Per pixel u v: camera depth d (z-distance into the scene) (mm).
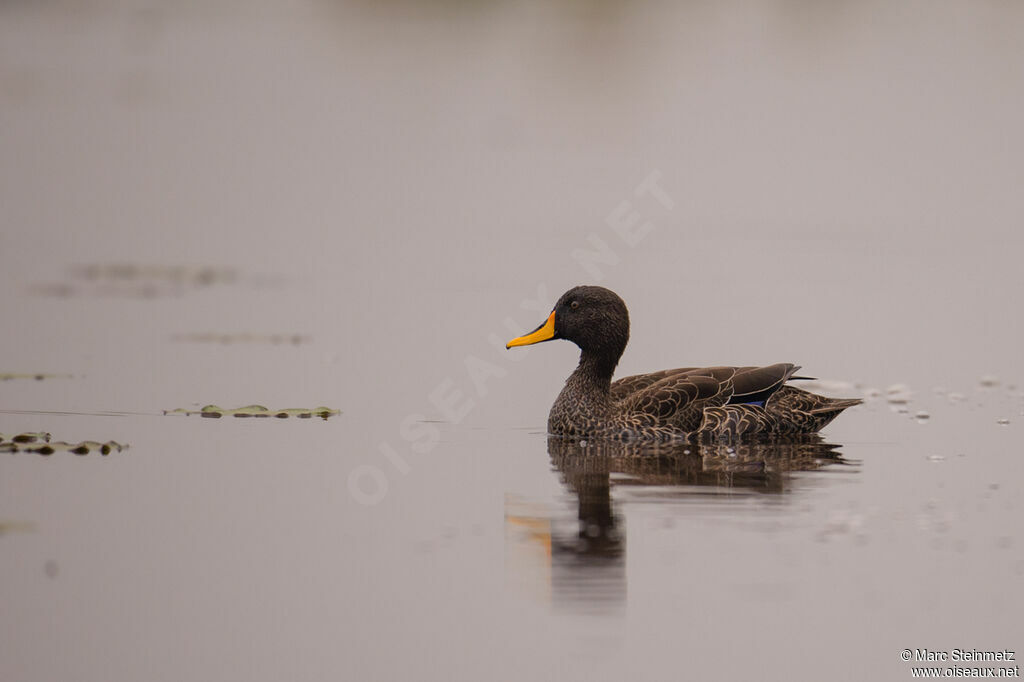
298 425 13719
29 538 10219
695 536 10055
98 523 10562
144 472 11867
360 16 57438
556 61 47656
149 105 39500
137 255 23906
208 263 23359
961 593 9062
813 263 23547
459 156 33906
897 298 20688
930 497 11023
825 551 9742
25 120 36750
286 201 29031
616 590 9172
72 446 12531
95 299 20266
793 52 49188
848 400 13859
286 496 11297
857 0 60438
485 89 43031
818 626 8680
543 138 36219
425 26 55250
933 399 15211
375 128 37219
